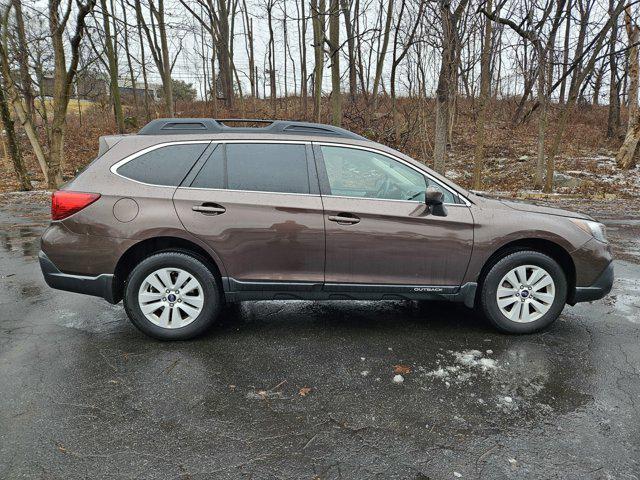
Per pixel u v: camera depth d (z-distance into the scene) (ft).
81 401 8.93
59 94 46.19
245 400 9.07
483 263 12.00
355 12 58.95
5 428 8.02
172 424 8.23
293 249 11.60
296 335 12.27
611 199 43.91
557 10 48.52
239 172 11.71
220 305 12.07
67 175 55.77
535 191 48.21
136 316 11.60
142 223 11.23
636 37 54.39
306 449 7.60
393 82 52.90
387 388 9.58
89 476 6.90
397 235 11.67
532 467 7.19
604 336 12.32
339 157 12.14
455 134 75.20
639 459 7.37
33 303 14.35
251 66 81.30
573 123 82.33
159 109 90.17
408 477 6.96
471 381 9.88
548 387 9.63
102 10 44.65
